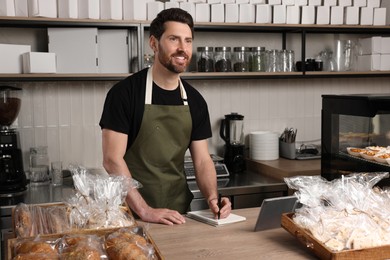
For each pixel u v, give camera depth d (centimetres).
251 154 367
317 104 396
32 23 295
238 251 154
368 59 368
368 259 140
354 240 142
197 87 366
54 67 302
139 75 238
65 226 153
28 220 155
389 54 369
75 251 125
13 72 298
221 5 332
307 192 164
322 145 236
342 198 162
